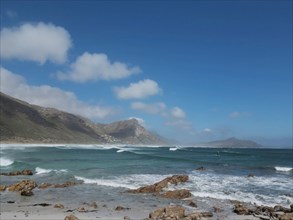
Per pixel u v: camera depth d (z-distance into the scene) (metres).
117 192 26.14
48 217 17.17
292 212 18.69
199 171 40.81
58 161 54.44
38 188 27.89
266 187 28.55
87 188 27.89
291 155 96.25
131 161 55.75
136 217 17.66
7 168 43.81
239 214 18.72
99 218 17.28
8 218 16.91
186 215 17.80
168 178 30.39
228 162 59.94
